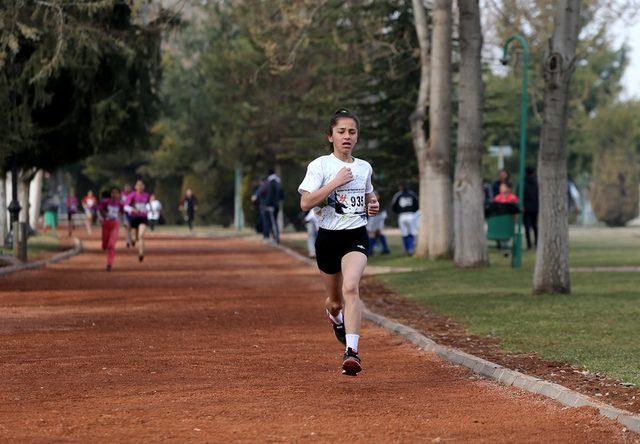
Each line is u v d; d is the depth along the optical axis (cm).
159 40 6388
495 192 7169
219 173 13488
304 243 8681
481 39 5203
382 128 7612
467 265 5228
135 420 1619
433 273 4909
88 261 6347
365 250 1994
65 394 1850
